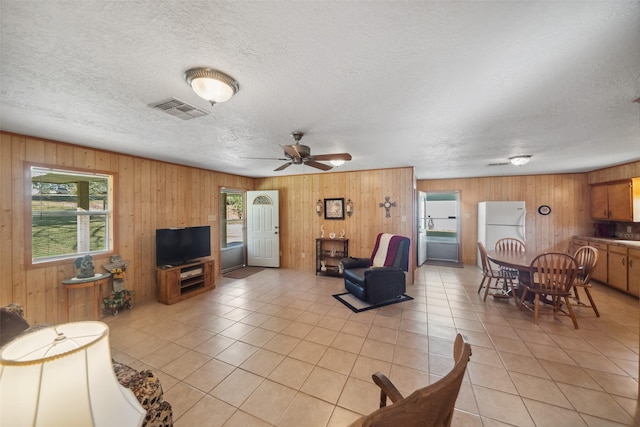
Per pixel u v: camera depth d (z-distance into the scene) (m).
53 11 1.02
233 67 1.45
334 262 5.57
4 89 1.70
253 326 2.98
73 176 3.17
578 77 1.56
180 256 4.11
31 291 2.74
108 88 1.70
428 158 4.04
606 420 1.62
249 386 1.97
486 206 5.45
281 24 1.10
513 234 5.24
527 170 5.13
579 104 1.95
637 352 2.36
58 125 2.41
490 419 1.64
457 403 1.78
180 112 2.11
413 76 1.56
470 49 1.29
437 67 1.46
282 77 1.56
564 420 1.62
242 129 2.55
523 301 3.40
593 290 4.20
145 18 1.06
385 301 3.77
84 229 3.26
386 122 2.36
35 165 2.77
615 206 4.49
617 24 1.10
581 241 5.05
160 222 4.12
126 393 0.75
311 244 5.78
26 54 1.31
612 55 1.33
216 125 2.43
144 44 1.24
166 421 1.23
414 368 2.17
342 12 1.04
